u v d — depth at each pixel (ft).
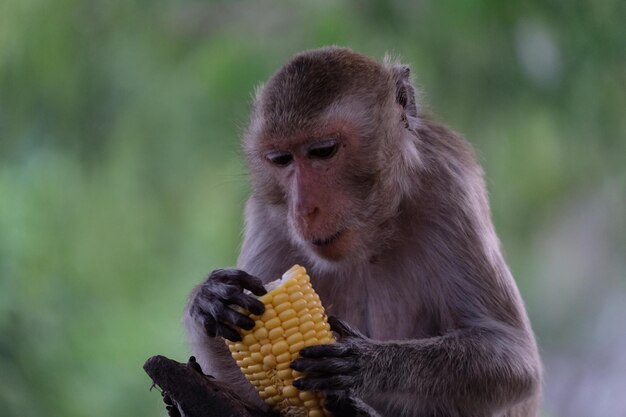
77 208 56.44
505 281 33.50
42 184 55.72
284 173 31.76
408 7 53.26
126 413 55.77
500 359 31.27
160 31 56.80
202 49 55.42
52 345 53.26
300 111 30.94
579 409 70.08
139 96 56.18
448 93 53.36
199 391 26.32
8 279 52.13
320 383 27.45
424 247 32.94
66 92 56.65
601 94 54.39
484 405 31.12
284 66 32.04
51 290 54.95
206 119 54.49
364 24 53.01
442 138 33.63
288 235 33.22
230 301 27.61
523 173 55.72
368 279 33.40
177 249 58.39
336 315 33.71
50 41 56.44
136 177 56.49
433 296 33.12
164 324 58.44
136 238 57.47
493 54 53.42
